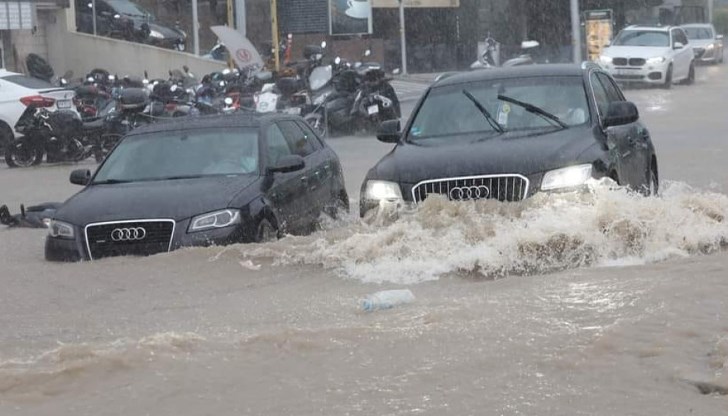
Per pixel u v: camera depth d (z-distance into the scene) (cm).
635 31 5288
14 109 3150
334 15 5709
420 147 1412
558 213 1223
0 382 822
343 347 876
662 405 721
